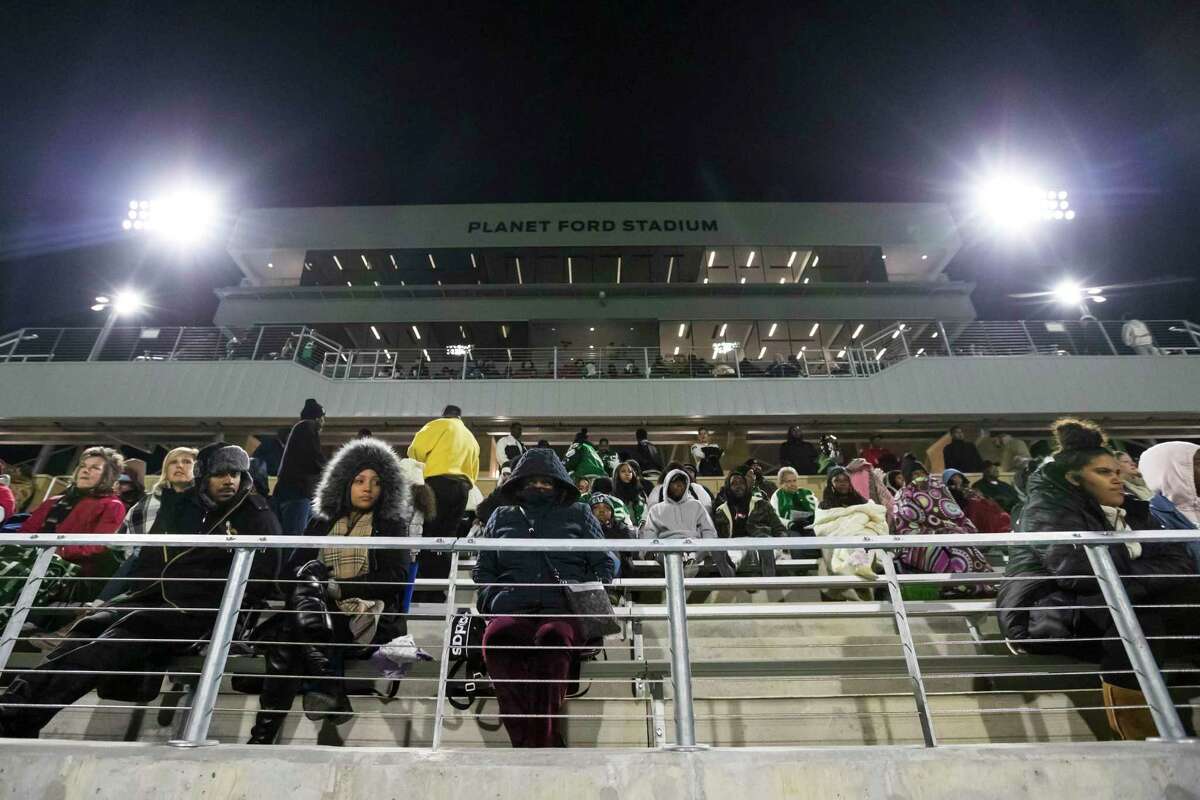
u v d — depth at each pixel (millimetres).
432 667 3738
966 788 2150
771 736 3639
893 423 17641
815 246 23953
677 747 2277
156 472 16453
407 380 17484
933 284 22953
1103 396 17297
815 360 18797
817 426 17734
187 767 2146
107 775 2143
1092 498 3689
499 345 22828
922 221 24219
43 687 3055
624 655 4574
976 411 17203
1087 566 3430
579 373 18297
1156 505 4352
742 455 17734
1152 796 2168
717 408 17500
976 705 3766
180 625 3477
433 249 23828
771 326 22938
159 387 16859
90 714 3613
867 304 22984
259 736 3279
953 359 17828
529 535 3590
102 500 4828
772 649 4633
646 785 2115
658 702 3535
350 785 2107
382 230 23906
